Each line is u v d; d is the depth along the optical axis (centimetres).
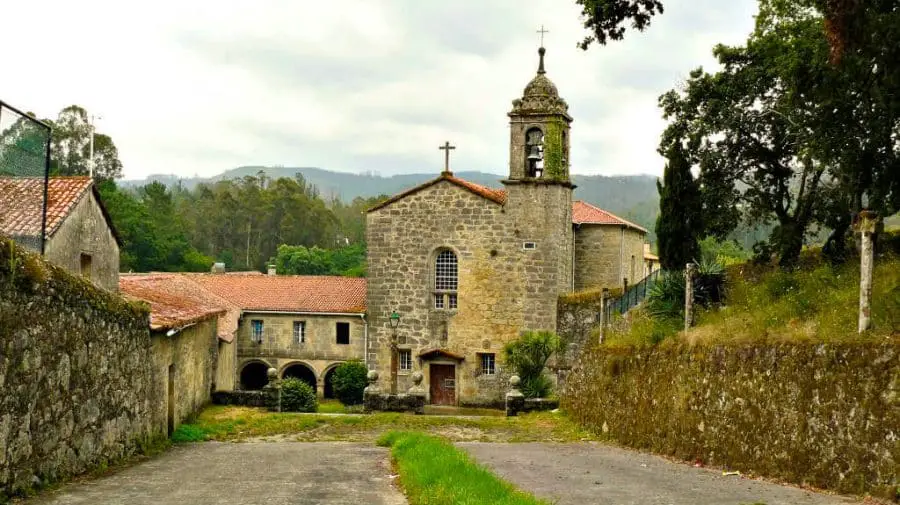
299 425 2567
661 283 2550
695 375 1728
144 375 1800
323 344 4869
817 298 1700
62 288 1280
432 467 1277
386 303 4281
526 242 4131
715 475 1427
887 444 1145
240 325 4909
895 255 2166
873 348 1212
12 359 1099
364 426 2595
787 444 1358
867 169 2191
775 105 3156
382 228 4291
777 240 3080
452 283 4241
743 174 3400
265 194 10400
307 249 9462
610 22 1836
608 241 4634
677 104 3412
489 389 4147
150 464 1557
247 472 1423
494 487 1098
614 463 1627
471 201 4191
